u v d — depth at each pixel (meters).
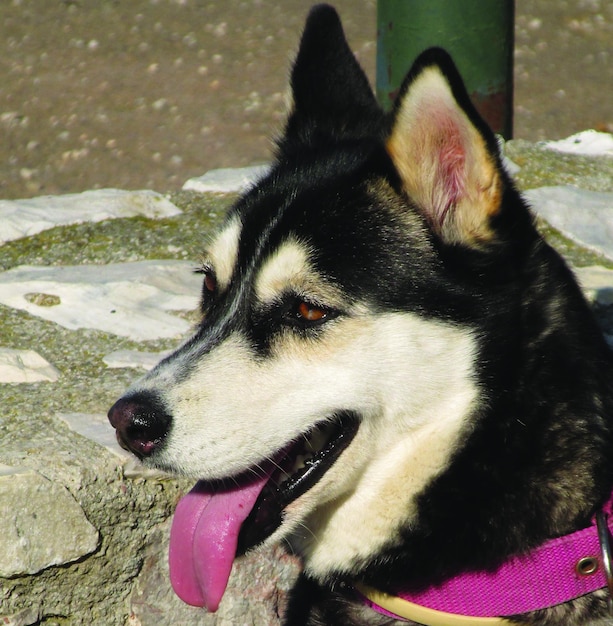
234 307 4.15
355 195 4.09
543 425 3.86
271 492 4.07
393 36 8.22
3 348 5.87
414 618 4.02
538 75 16.36
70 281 6.66
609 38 18.02
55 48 17.42
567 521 3.84
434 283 3.90
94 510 4.69
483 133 3.81
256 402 3.92
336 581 4.21
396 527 4.04
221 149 13.72
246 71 16.58
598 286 6.59
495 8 8.20
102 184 12.83
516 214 3.96
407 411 3.94
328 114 5.01
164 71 16.58
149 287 6.62
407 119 3.96
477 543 3.86
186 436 3.87
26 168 13.31
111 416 3.92
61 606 4.77
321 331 3.95
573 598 3.85
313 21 5.01
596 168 8.34
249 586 4.96
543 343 3.90
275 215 4.19
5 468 4.57
